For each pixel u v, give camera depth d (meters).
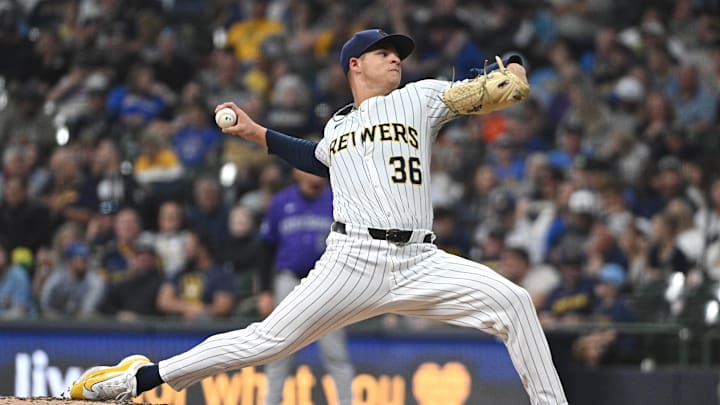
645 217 44.53
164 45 54.34
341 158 19.17
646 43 54.59
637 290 38.41
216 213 42.06
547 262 39.66
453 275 18.75
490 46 55.88
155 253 38.47
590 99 51.03
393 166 18.81
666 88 52.78
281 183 43.34
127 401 20.25
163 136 48.31
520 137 48.88
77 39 57.31
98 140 48.78
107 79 54.00
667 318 36.66
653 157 47.22
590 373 35.09
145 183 45.69
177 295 37.97
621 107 51.00
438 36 54.88
